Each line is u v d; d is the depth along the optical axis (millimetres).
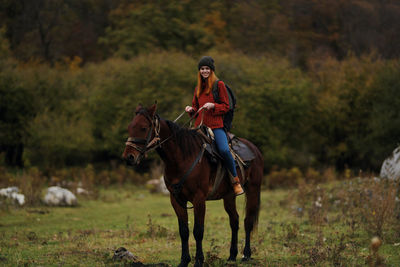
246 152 6457
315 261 6035
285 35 40000
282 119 24656
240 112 22688
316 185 14312
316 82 28219
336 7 40531
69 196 14391
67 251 7008
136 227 9812
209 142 5770
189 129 5715
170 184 5512
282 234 8508
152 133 5223
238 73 24984
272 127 24484
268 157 24031
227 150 5781
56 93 27172
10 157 26438
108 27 42344
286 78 25953
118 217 11883
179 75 24484
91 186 18172
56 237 8516
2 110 24969
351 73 25719
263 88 24266
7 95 24562
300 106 24953
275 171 24109
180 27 39375
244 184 6582
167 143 5371
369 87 24594
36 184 15594
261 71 26016
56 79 27766
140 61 25875
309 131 26625
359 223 8969
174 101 23844
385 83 23156
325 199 11516
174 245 7594
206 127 5867
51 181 19797
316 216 9820
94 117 25641
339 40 38531
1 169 20562
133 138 5062
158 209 13797
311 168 24125
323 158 27406
